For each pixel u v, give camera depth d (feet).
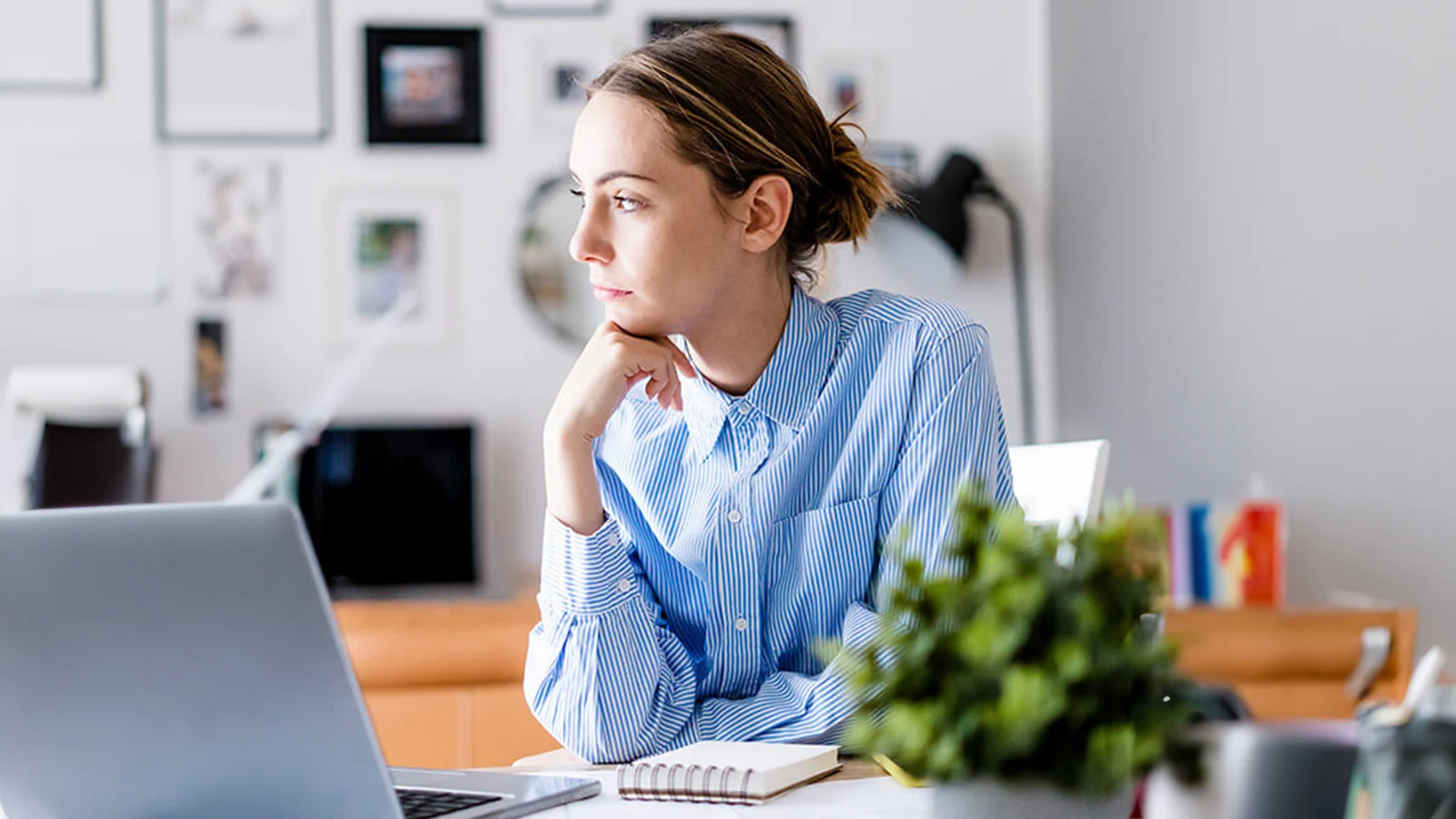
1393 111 8.84
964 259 10.26
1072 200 10.50
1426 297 8.82
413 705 8.31
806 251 4.14
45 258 10.36
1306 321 9.25
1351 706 8.25
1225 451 9.57
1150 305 9.92
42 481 9.19
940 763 2.17
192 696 2.60
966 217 10.30
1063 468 4.75
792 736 3.71
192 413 10.40
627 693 3.69
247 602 2.55
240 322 10.45
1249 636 8.25
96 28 10.40
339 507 10.07
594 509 3.69
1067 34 10.44
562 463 3.67
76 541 2.58
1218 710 2.52
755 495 3.94
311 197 10.52
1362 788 2.07
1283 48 9.25
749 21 10.78
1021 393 10.83
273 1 10.53
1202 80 9.60
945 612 2.22
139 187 10.44
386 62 10.56
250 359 10.45
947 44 10.87
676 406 3.78
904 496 3.94
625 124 3.69
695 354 4.00
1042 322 10.88
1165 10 9.75
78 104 10.42
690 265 3.74
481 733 8.34
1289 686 8.27
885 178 4.27
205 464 10.38
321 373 10.48
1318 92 9.15
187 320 10.44
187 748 2.64
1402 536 9.02
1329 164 9.14
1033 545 2.22
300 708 2.57
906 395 3.98
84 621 2.60
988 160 10.87
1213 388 9.63
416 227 10.56
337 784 2.60
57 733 2.67
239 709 2.59
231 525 2.54
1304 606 8.97
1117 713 2.11
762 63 3.93
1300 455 9.27
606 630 3.67
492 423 10.55
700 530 3.95
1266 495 9.37
